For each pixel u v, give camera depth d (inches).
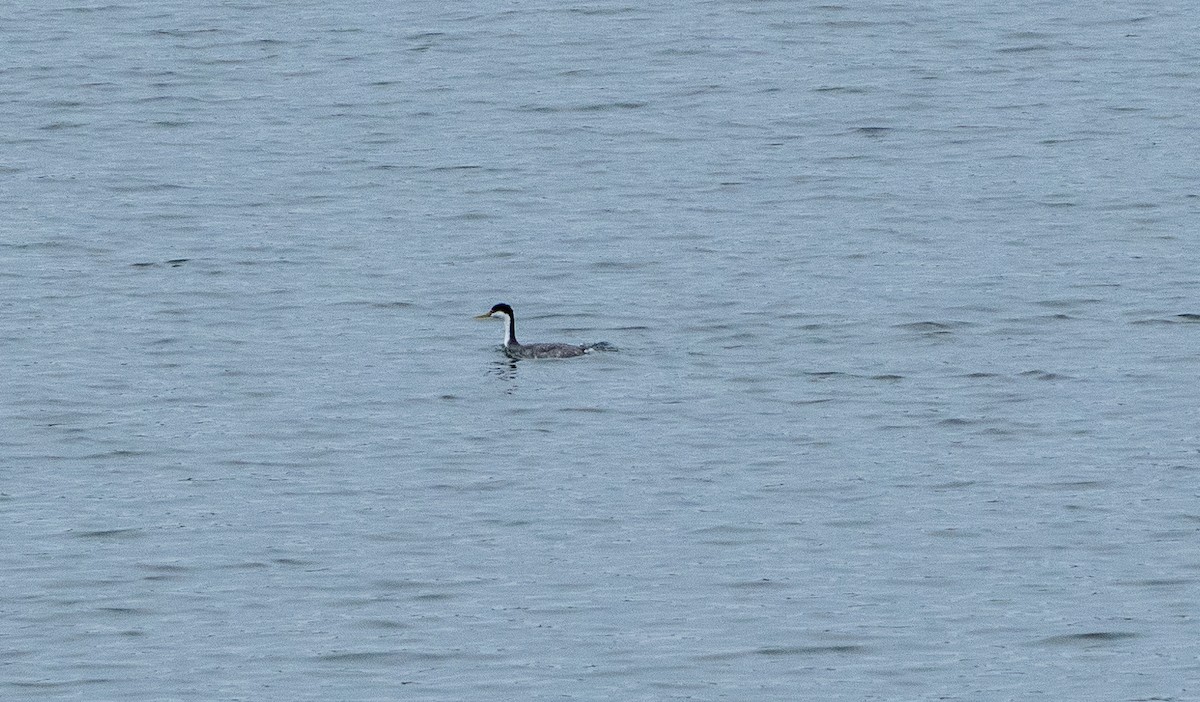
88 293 2361.0
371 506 1756.9
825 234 2571.4
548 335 2226.9
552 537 1690.5
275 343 2193.7
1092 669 1454.2
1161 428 1927.9
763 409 1995.6
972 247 2512.3
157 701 1409.9
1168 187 2731.3
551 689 1429.6
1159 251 2484.0
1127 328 2220.7
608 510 1747.0
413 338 2212.1
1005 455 1871.3
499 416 1974.7
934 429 1939.0
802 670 1457.9
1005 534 1692.9
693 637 1509.6
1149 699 1408.7
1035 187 2748.5
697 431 1936.5
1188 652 1475.1
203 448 1893.5
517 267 2455.7
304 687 1433.3
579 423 1957.4
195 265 2464.3
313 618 1544.0
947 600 1571.1
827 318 2263.8
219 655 1481.3
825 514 1739.7
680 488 1798.7
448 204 2714.1
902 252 2497.5
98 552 1659.7
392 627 1528.1
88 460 1868.8
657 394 2036.2
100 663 1467.8
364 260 2485.2
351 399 2022.6
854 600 1568.7
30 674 1449.3
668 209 2679.6
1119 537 1683.1
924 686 1432.1
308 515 1738.4
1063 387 2047.2
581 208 2689.5
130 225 2628.0
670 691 1425.9
